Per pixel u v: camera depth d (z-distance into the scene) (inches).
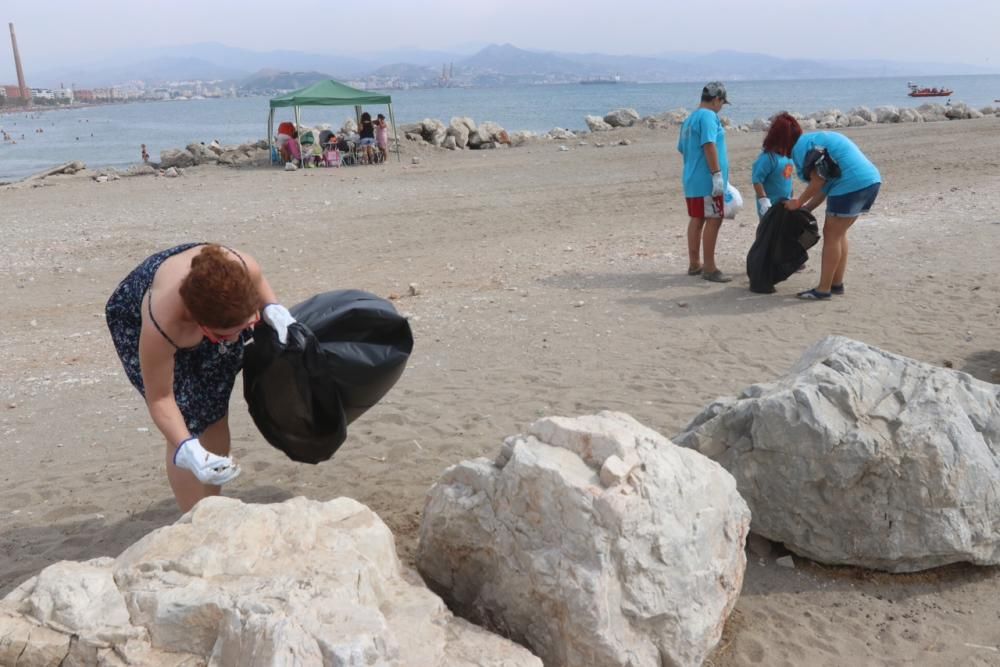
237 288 129.5
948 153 935.0
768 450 168.2
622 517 122.0
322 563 116.3
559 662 125.7
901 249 453.4
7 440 249.4
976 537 165.8
